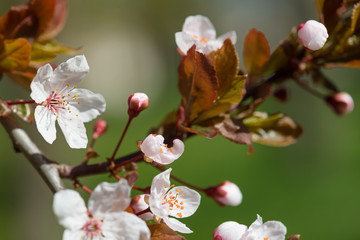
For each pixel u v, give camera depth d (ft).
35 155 1.10
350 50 1.17
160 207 1.06
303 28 1.13
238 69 1.13
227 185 1.19
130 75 11.15
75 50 1.25
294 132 1.22
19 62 1.16
